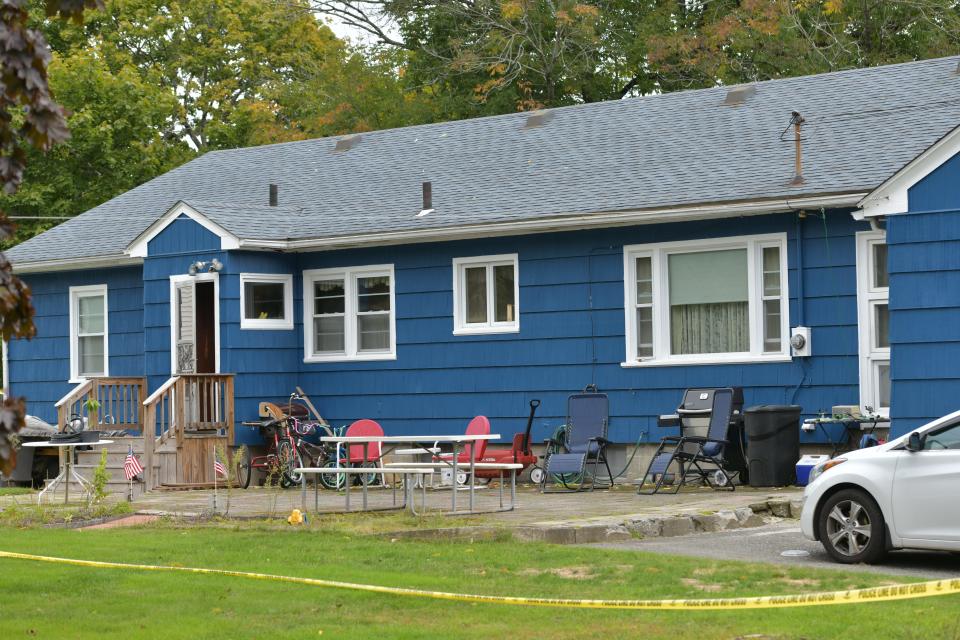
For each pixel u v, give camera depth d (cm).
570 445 2578
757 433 2372
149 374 3075
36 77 774
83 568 1482
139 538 1739
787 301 2480
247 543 1664
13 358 3516
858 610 1202
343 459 2611
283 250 2995
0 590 1345
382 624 1166
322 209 3147
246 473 2842
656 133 2978
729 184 2578
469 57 4941
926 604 1232
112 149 4959
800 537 1772
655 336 2617
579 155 2998
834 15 4669
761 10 4538
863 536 1531
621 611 1216
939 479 1475
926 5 4494
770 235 2498
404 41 5578
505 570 1437
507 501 2245
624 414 2639
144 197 3641
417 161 3300
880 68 2920
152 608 1248
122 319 3312
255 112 5566
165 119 5291
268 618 1197
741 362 2519
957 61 2823
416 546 1627
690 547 1675
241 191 3469
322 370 3002
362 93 5347
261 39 5928
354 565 1483
